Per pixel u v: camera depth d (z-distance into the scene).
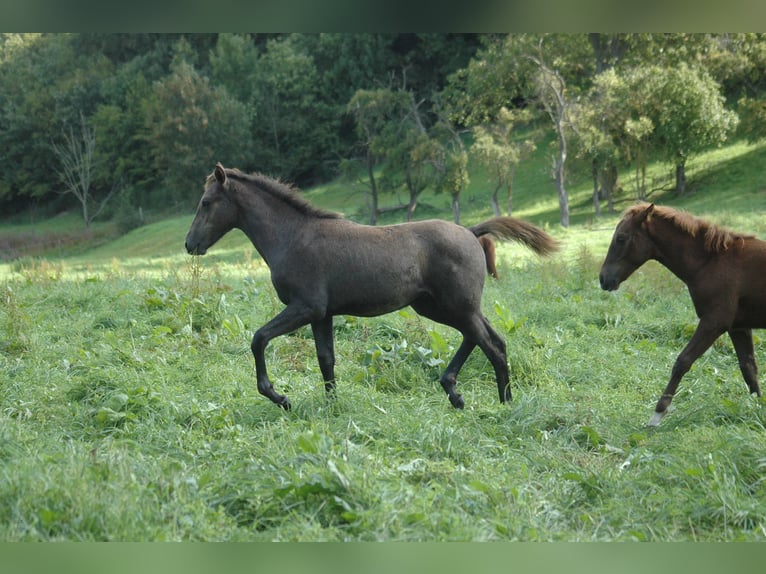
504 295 12.53
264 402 7.18
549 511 5.00
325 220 7.42
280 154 62.72
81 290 12.45
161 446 6.10
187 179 58.59
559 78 36.19
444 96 51.28
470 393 7.93
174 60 68.69
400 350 8.77
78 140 68.50
